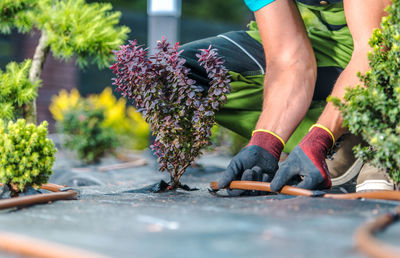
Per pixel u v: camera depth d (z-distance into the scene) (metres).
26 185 2.28
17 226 1.93
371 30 2.30
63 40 2.83
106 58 2.90
